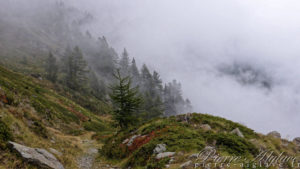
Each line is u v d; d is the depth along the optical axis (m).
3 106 13.59
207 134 12.24
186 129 13.79
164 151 10.54
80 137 29.19
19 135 10.44
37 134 13.73
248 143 10.38
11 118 11.70
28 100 27.45
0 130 8.93
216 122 15.05
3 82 24.98
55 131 24.92
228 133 12.00
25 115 15.06
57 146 14.02
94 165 13.16
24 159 7.89
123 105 22.95
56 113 34.62
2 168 6.85
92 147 21.25
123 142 16.53
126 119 22.55
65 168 10.34
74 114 42.19
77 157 14.24
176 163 8.50
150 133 14.71
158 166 8.70
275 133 13.32
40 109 28.47
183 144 10.62
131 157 12.07
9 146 8.20
